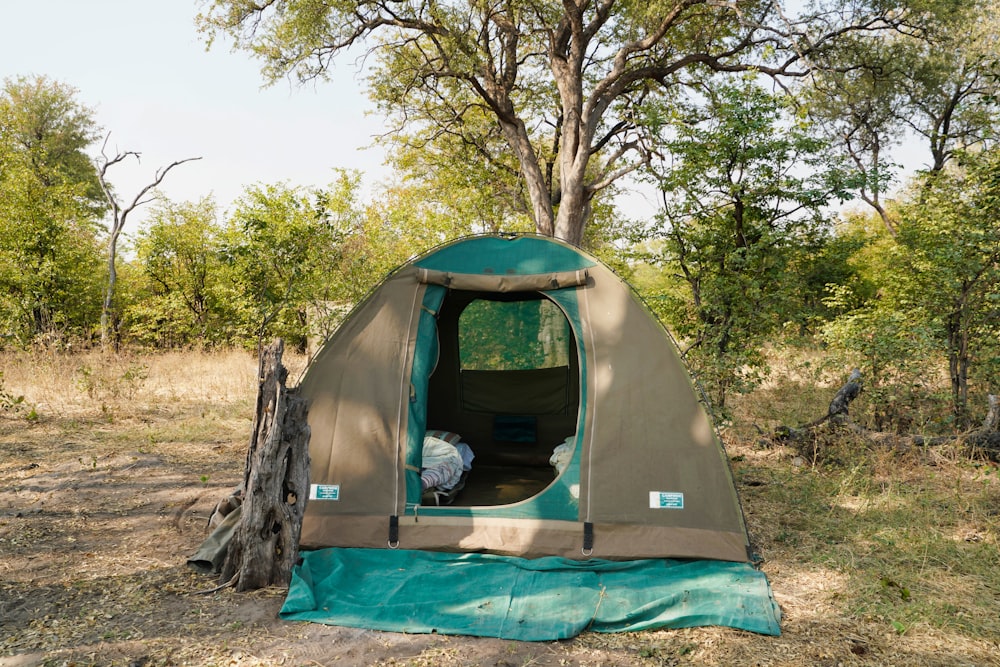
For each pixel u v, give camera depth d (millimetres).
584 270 5266
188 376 13195
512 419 7297
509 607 3986
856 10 14539
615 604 4016
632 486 4766
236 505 5285
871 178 8562
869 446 7133
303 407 4391
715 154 8695
